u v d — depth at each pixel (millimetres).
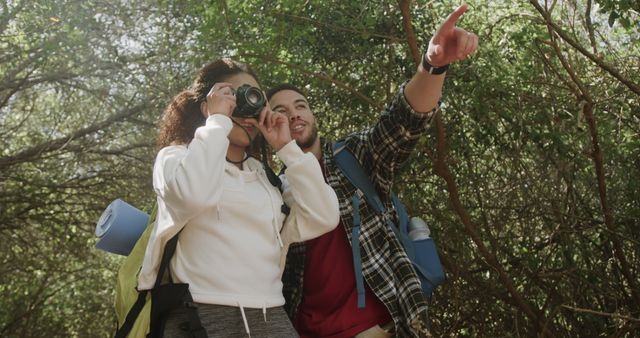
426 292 3143
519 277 5062
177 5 5992
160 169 2549
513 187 4984
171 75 7320
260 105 2748
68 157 9859
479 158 5121
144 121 9125
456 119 4945
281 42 4863
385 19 5000
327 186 2770
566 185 5102
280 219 2738
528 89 4988
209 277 2523
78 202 10047
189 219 2492
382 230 3107
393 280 3031
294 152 2764
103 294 11406
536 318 4910
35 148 9422
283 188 2953
